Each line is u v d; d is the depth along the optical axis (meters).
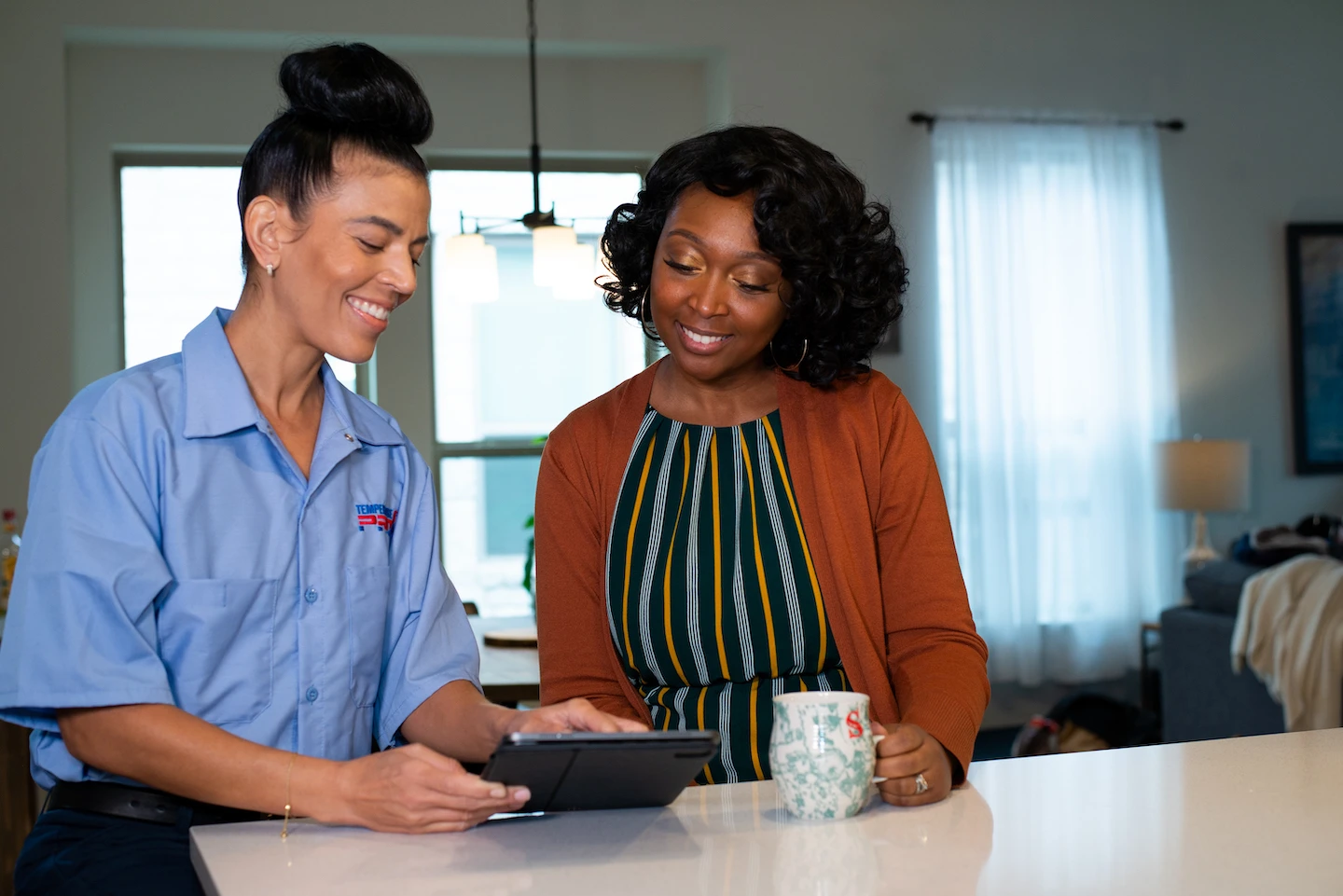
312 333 1.26
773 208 1.39
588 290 3.86
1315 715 3.79
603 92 5.43
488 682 2.57
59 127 4.71
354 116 1.22
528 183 5.50
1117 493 5.66
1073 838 1.00
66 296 4.71
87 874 1.13
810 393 1.55
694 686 1.49
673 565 1.47
